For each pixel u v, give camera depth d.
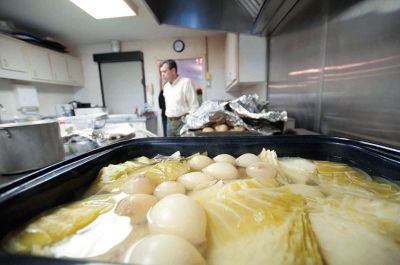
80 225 0.32
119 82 3.33
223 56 3.11
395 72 0.51
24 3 1.82
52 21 2.24
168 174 0.50
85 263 0.18
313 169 0.52
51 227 0.31
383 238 0.28
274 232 0.30
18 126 0.56
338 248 0.28
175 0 1.39
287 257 0.27
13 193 0.31
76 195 0.43
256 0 1.13
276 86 1.50
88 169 0.48
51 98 2.95
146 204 0.37
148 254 0.25
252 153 0.65
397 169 0.42
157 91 3.26
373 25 0.57
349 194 0.40
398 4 0.49
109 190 0.44
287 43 1.24
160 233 0.30
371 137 0.60
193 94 2.05
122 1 1.61
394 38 0.50
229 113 1.03
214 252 0.29
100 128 1.23
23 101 2.44
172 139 0.67
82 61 3.30
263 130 0.99
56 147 0.64
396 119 0.51
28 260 0.18
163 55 3.17
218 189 0.42
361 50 0.62
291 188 0.43
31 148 0.58
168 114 2.10
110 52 3.20
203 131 1.03
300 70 1.08
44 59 2.56
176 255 0.25
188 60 3.33
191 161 0.58
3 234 0.28
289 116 1.25
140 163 0.59
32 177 0.37
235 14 1.44
